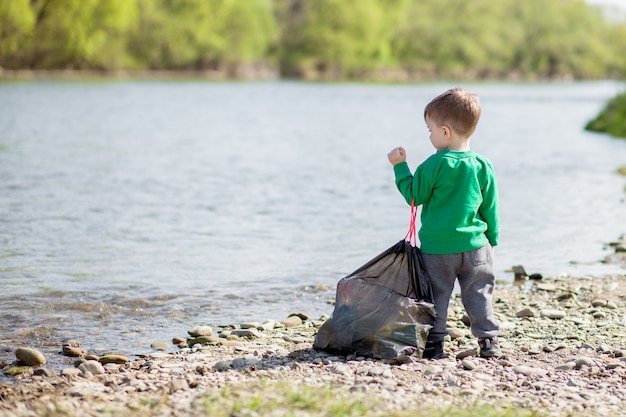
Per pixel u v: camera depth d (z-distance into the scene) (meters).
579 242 9.16
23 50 58.66
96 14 59.53
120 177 13.70
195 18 76.44
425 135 24.56
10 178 13.06
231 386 3.86
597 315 6.06
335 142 21.58
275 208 11.13
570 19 122.00
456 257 4.64
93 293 6.70
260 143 20.72
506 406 3.79
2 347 5.24
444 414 3.51
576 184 14.01
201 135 22.41
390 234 9.49
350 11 89.12
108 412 3.53
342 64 90.50
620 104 28.19
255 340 5.41
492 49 110.69
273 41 89.88
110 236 9.02
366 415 3.44
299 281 7.32
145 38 73.75
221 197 11.96
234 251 8.45
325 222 10.19
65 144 18.64
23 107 30.56
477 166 4.64
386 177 14.68
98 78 63.56
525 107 44.00
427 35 104.25
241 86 62.56
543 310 6.13
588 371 4.48
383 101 46.38
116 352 5.20
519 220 10.45
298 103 41.91
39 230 9.20
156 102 37.66
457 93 4.70
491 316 4.70
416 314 4.63
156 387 4.06
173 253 8.28
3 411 3.60
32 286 6.86
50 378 4.50
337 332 4.74
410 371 4.35
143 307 6.35
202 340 5.36
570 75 120.94
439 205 4.65
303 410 3.46
